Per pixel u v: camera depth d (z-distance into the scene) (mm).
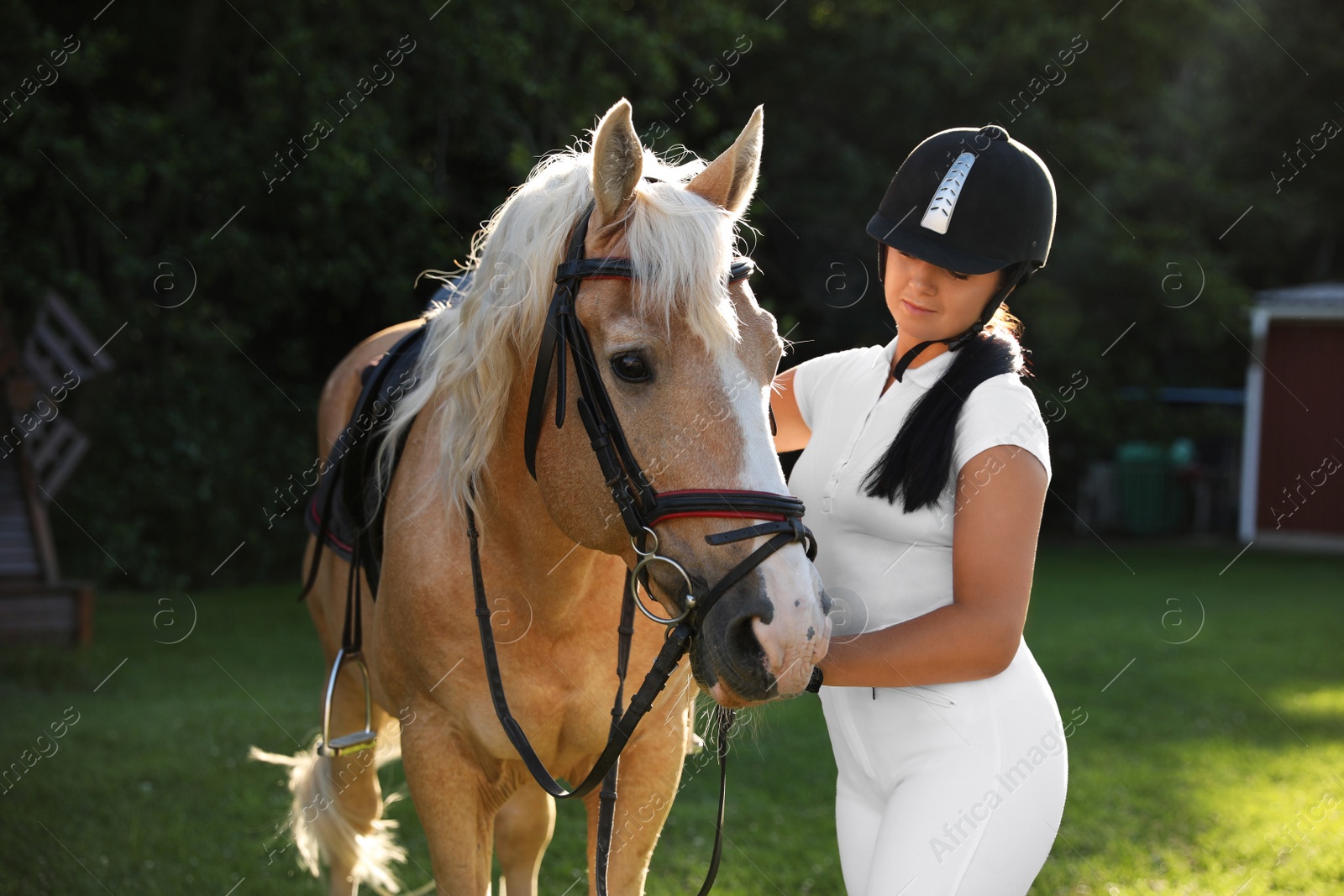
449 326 2037
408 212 9023
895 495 1609
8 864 3215
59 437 7688
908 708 1617
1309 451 14852
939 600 1636
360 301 11133
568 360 1646
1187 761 4578
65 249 9828
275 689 5785
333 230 9094
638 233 1576
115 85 10406
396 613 2016
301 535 11023
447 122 9344
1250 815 3848
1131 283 12172
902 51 11180
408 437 2127
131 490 9742
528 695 1914
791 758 4559
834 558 1715
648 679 1605
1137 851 3486
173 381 10047
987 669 1507
